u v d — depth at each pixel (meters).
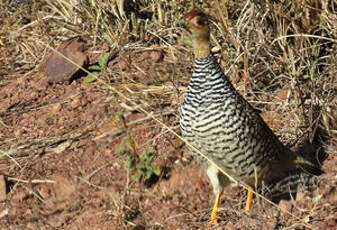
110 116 11.32
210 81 8.30
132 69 12.38
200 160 8.90
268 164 8.98
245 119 8.44
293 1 11.20
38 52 13.49
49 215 9.74
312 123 10.06
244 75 11.12
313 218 8.62
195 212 9.52
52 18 14.05
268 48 11.27
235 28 11.65
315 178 9.55
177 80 11.80
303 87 10.83
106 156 10.57
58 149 10.88
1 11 14.87
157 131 10.87
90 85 12.21
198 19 8.25
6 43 14.02
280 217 8.70
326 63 11.03
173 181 10.06
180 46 12.68
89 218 9.55
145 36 13.11
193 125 8.48
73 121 11.42
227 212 9.44
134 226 9.30
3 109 12.03
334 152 10.03
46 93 12.28
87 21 13.55
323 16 11.10
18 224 9.63
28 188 10.17
